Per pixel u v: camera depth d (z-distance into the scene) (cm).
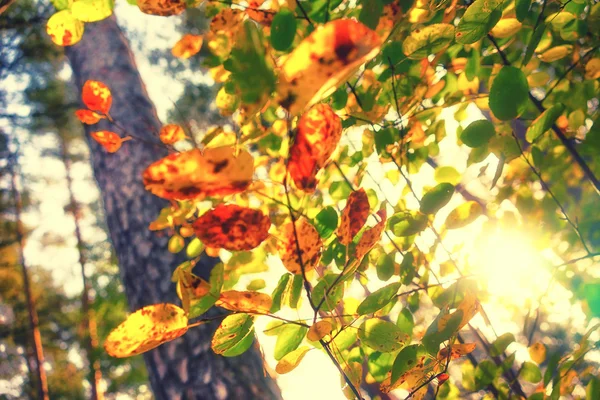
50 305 645
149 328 34
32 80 420
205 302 35
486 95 57
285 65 27
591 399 44
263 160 58
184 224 54
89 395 659
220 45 48
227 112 45
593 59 53
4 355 648
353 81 52
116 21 183
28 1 242
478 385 59
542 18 49
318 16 46
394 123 55
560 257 62
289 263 38
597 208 57
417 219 49
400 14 42
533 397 55
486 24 40
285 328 40
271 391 111
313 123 32
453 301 49
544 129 45
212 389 108
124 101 154
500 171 45
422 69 54
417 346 41
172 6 44
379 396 61
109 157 146
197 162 30
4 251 642
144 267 125
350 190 64
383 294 39
